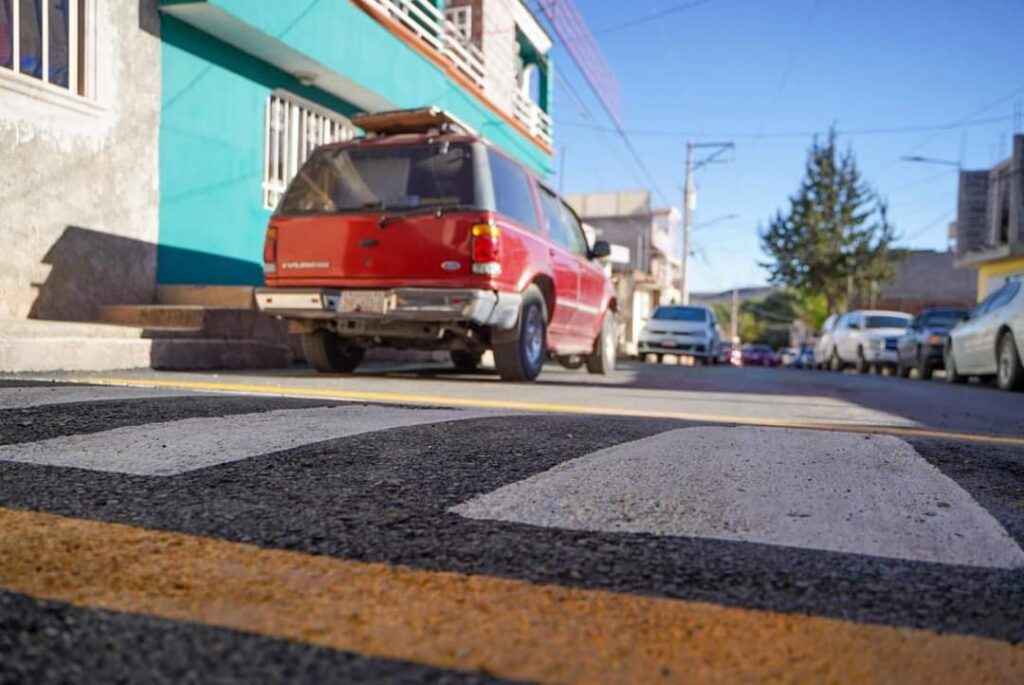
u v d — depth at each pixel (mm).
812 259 39062
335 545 1468
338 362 6590
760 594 1290
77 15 6625
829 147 39625
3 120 5945
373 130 6402
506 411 3576
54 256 6402
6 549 1374
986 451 2914
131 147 7129
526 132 16109
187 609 1131
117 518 1584
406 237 5605
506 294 5734
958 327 11445
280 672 942
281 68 9242
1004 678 1009
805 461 2400
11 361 4773
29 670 931
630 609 1197
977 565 1486
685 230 33281
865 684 976
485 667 973
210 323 6426
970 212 25594
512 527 1630
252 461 2129
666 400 5293
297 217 5879
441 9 13227
